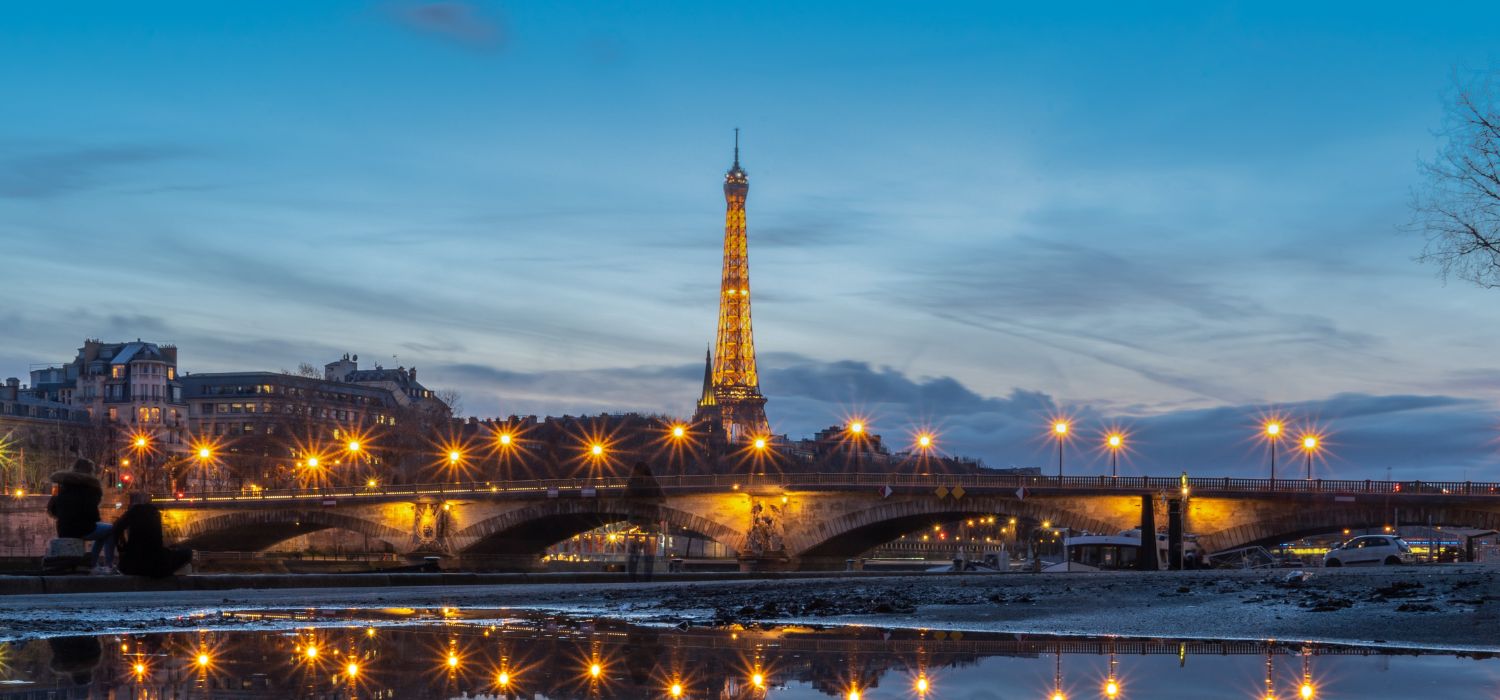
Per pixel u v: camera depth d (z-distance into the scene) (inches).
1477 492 4338.1
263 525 7244.1
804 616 960.9
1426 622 822.5
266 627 797.2
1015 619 915.4
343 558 7007.9
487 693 440.8
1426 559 4923.7
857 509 5580.7
